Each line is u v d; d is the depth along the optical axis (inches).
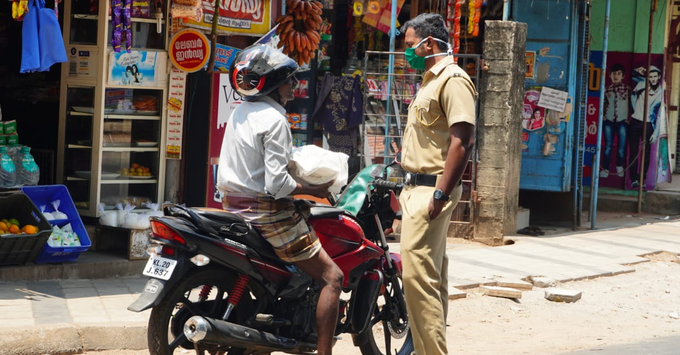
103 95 279.6
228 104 307.9
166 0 288.7
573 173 449.4
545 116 440.5
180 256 163.0
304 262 173.5
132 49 283.4
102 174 286.8
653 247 394.3
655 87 525.3
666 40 553.6
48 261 261.7
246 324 173.9
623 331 254.1
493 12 449.1
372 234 203.0
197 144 310.3
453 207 183.0
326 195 175.5
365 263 194.2
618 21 521.3
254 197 168.7
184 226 163.0
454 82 175.2
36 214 256.7
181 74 294.5
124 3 274.8
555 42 437.1
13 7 247.0
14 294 237.8
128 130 291.0
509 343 233.8
